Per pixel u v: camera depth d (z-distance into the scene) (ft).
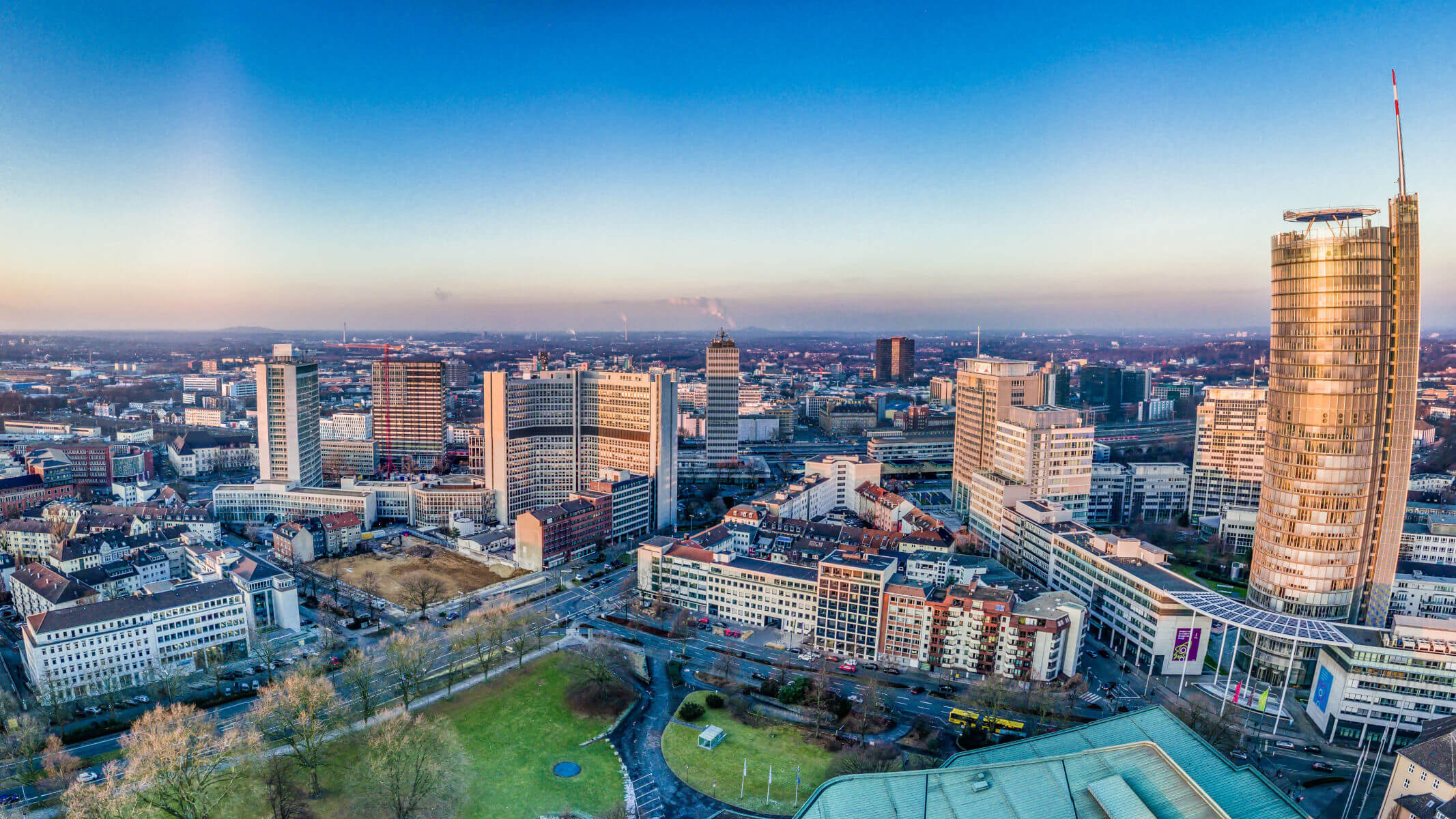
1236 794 580.71
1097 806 562.25
